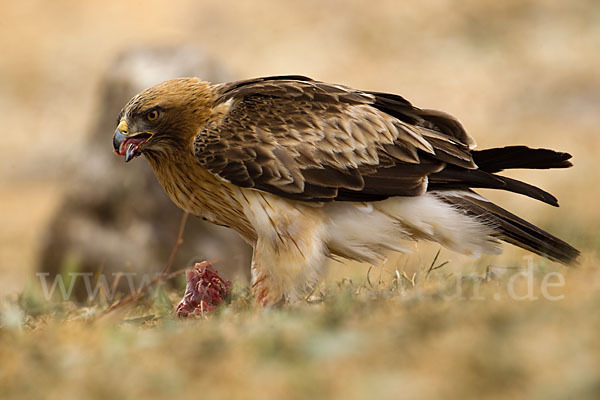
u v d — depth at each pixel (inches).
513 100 1364.4
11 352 317.7
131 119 430.9
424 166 423.5
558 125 1288.1
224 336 314.3
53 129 1412.4
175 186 446.6
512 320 286.4
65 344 327.0
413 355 264.2
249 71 1507.1
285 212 422.3
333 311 333.1
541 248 426.9
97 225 757.9
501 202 971.3
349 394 240.7
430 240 436.8
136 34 1622.8
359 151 421.7
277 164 419.5
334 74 1481.3
